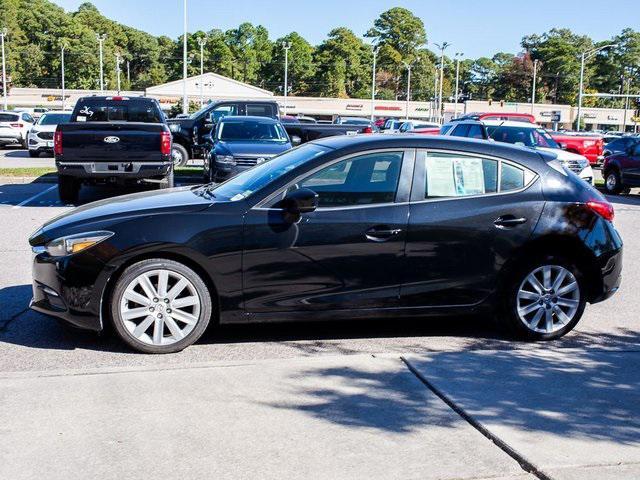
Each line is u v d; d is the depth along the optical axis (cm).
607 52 13538
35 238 538
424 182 558
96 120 1411
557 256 575
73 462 353
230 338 570
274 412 413
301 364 489
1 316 611
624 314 677
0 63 11262
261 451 367
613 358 525
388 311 556
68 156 1206
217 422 398
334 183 547
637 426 407
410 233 546
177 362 509
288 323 616
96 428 388
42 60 12462
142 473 344
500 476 349
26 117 3103
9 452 361
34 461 353
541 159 588
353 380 464
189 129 1972
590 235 577
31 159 2444
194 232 518
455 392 447
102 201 607
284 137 1501
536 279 576
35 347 536
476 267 562
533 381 471
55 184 1627
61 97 10569
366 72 13338
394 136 576
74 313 517
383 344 564
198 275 526
